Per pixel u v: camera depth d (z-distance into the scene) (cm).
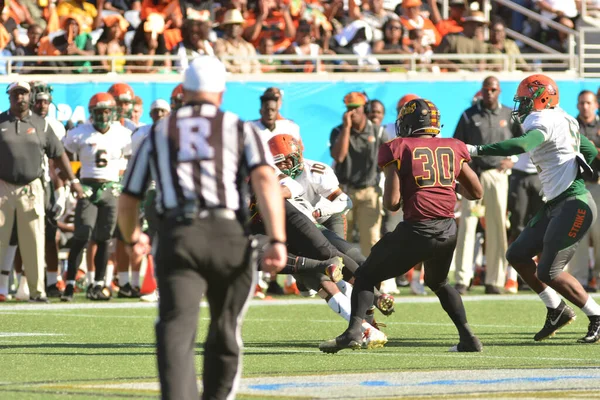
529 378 1805
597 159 3841
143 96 4350
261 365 1995
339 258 2188
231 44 4734
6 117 3356
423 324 2827
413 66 4634
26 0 4797
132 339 2434
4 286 3503
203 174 1276
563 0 5478
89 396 1591
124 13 4953
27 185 3369
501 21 5419
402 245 2084
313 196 2436
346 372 1889
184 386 1227
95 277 3547
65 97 4325
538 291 2416
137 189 1329
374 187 3719
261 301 3522
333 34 5112
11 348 2253
